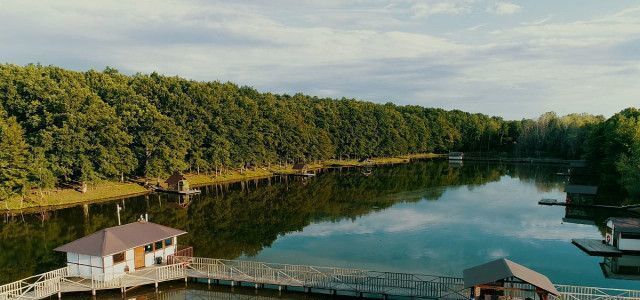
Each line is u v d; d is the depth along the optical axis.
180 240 63.91
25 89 95.12
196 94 131.88
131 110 110.69
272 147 151.62
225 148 130.88
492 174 150.75
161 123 111.50
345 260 54.44
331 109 197.88
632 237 56.94
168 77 142.25
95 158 98.31
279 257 55.59
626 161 92.88
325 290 41.81
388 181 131.12
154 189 109.62
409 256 56.19
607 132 120.00
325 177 142.50
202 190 113.25
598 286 45.78
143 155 111.25
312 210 86.38
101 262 41.94
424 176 144.62
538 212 84.12
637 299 36.78
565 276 49.00
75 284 41.31
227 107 138.00
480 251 58.56
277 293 42.69
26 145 85.69
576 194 89.50
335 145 186.00
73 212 82.50
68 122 93.62
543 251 58.66
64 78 109.94
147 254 46.44
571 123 198.38
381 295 39.94
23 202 86.19
